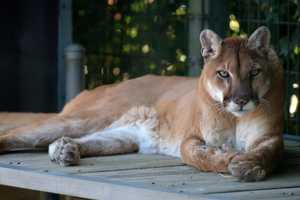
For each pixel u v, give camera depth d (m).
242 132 8.14
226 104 7.84
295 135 10.38
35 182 7.93
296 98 10.42
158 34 11.92
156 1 11.91
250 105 7.77
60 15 11.55
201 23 11.07
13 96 11.48
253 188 7.27
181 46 11.73
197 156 7.91
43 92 11.59
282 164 8.32
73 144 8.30
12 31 11.40
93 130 8.98
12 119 9.62
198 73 11.16
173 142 8.75
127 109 9.10
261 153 7.68
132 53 12.04
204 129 8.23
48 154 8.70
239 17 10.94
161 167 8.12
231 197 6.94
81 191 7.62
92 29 12.17
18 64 11.46
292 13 10.50
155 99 9.16
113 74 12.04
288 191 7.16
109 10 12.12
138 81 9.43
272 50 8.20
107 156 8.73
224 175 7.73
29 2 11.41
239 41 8.02
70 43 11.60
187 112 8.62
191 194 7.03
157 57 11.92
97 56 12.09
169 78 9.38
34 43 11.48
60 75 11.55
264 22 10.66
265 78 7.91
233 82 7.81
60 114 9.52
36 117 9.66
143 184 7.38
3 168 8.16
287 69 10.51
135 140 8.98
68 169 8.03
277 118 8.06
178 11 11.77
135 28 12.05
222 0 11.02
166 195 7.12
